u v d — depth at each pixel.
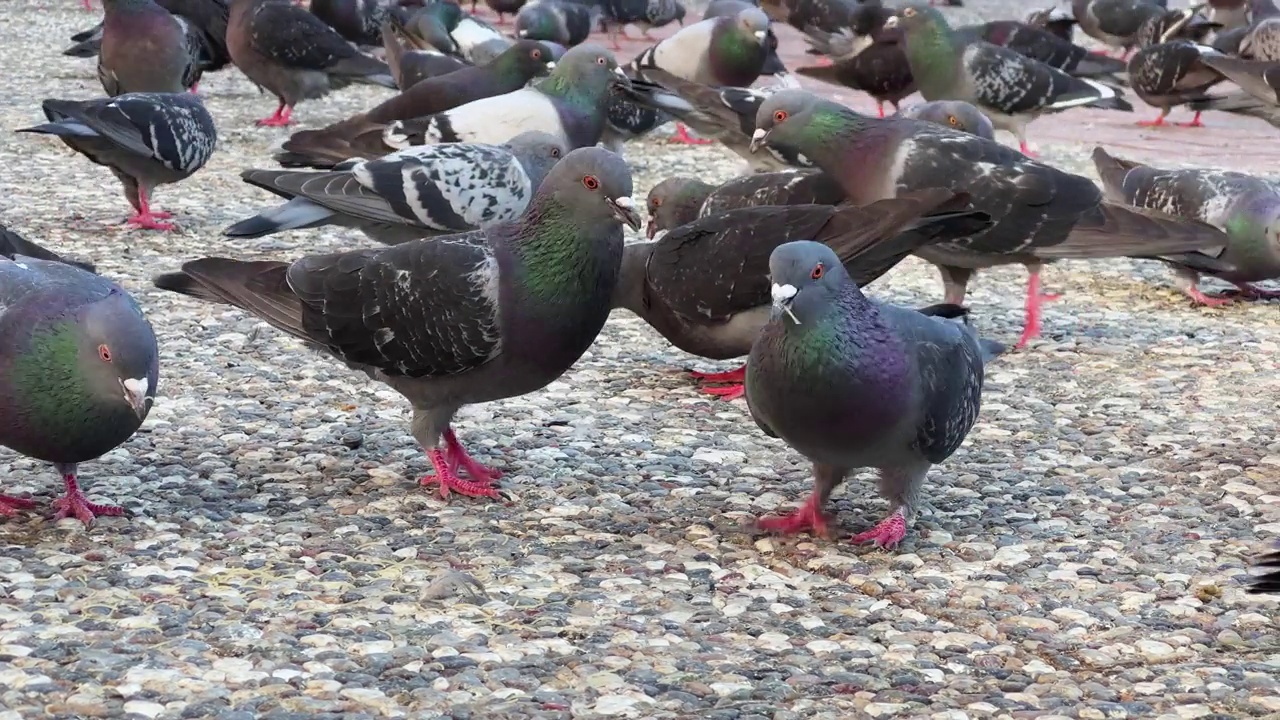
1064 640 2.72
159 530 2.83
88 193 3.83
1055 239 3.25
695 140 4.70
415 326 2.86
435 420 2.91
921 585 2.79
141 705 2.61
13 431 2.79
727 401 3.15
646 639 2.70
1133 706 2.64
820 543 2.85
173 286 2.93
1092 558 2.83
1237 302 3.52
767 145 3.33
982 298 3.52
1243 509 2.91
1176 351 3.31
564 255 2.85
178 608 2.71
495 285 2.85
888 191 3.27
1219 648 2.71
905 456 2.80
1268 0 6.79
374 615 2.72
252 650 2.67
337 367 3.18
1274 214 3.44
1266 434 3.07
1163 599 2.77
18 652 2.65
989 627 2.73
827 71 4.89
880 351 2.76
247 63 4.62
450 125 3.49
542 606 2.74
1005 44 5.07
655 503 2.91
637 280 3.12
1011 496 2.94
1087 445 3.04
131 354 2.77
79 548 2.79
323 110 5.12
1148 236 3.24
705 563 2.81
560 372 2.90
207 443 2.99
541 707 2.62
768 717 2.62
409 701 2.62
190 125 3.61
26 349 2.77
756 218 3.07
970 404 2.82
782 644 2.71
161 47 4.00
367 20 5.77
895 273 3.62
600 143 4.05
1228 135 5.09
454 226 3.29
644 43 7.12
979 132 3.59
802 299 2.74
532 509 2.89
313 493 2.90
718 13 5.13
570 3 6.02
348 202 3.27
